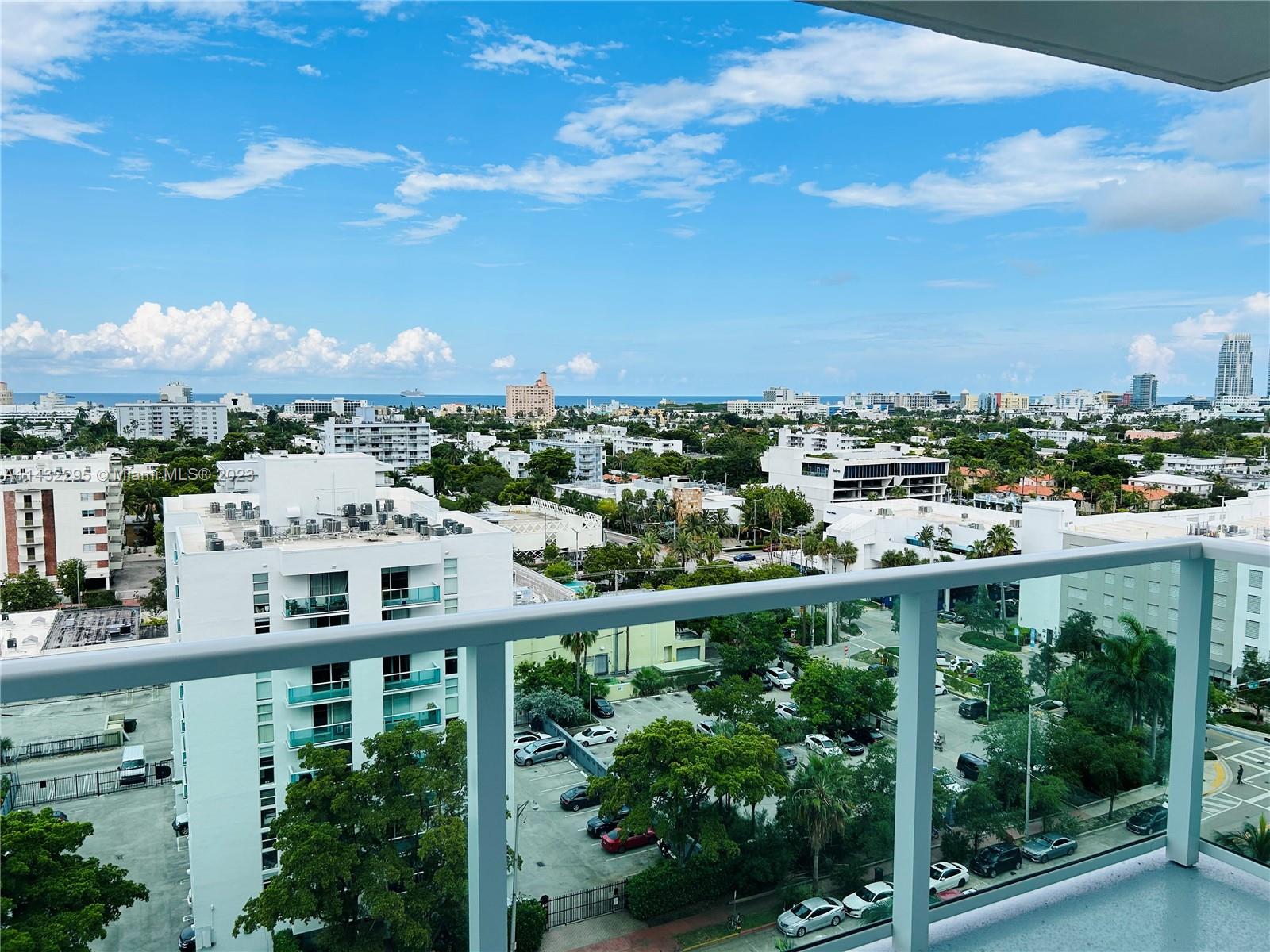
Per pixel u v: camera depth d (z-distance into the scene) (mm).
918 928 1489
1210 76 2064
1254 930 1609
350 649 966
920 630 1416
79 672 815
